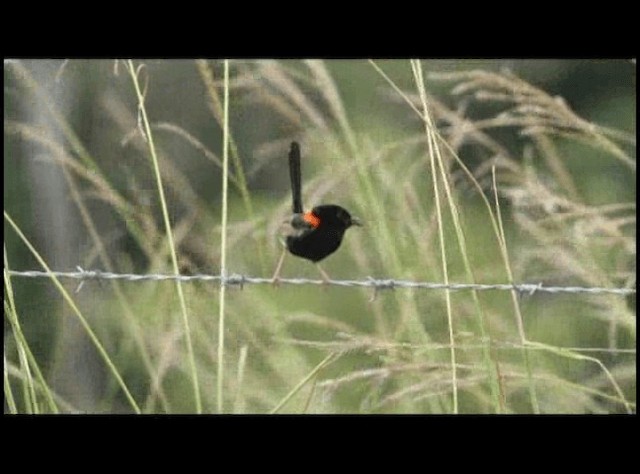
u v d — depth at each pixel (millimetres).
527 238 14695
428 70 17594
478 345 11023
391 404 11695
